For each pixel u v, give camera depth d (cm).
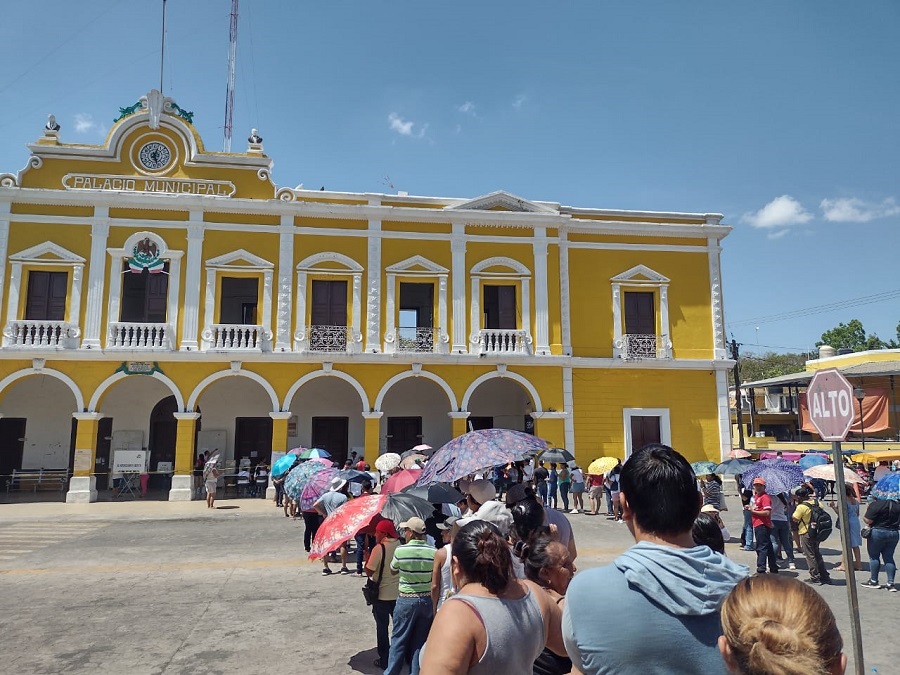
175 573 1023
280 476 1617
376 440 2133
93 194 2062
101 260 2070
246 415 2356
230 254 2134
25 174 2092
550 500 1825
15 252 2038
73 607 826
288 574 1016
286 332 2130
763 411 4097
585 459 2247
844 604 832
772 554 998
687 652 210
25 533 1415
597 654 218
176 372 2059
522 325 2269
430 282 2255
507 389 2495
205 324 2098
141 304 2402
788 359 5806
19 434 2239
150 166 2156
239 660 637
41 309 2047
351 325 2178
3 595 886
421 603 539
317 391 2400
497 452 642
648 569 222
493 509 534
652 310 2391
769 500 1005
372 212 2214
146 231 2102
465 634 270
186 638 702
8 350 1969
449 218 2262
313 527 1123
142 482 2114
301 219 2203
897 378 2706
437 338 2209
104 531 1441
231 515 1703
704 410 2338
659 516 236
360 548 1013
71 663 627
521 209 2342
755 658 172
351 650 666
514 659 277
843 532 469
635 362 2294
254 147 2217
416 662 509
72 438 2270
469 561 297
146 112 2158
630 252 2386
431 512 672
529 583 318
